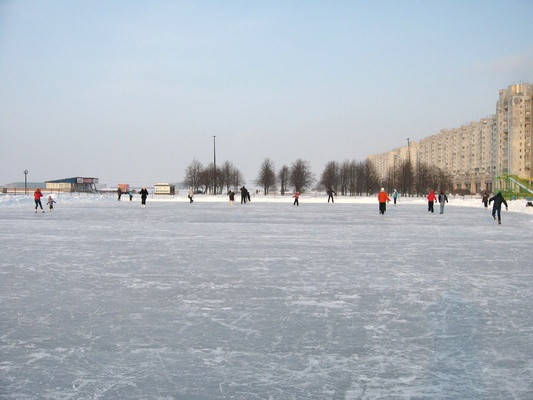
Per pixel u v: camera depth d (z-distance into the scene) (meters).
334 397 4.23
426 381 4.57
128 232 18.44
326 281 9.20
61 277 9.50
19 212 31.48
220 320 6.54
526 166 110.75
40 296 7.88
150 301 7.57
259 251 13.34
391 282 9.12
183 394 4.29
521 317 6.73
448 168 148.88
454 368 4.88
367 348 5.46
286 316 6.75
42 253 12.78
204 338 5.79
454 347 5.50
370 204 50.34
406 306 7.32
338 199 65.25
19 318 6.60
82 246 14.26
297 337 5.83
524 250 13.77
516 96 110.81
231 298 7.79
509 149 112.38
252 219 25.94
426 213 33.00
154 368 4.86
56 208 37.09
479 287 8.69
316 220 25.45
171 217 27.25
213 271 10.22
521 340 5.76
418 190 95.56
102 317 6.66
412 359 5.12
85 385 4.47
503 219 27.11
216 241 15.67
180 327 6.22
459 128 141.38
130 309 7.08
